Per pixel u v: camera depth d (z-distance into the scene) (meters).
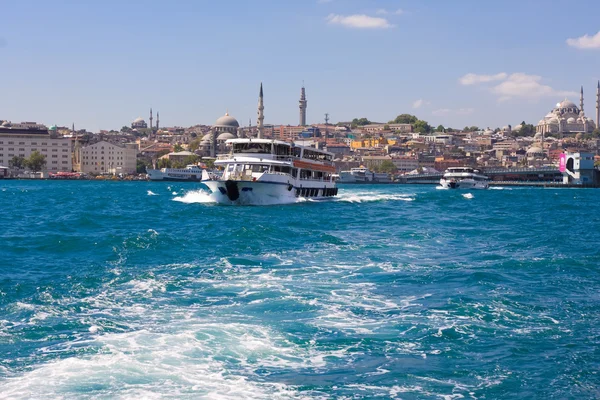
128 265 47.75
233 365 27.00
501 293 39.41
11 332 30.78
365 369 26.92
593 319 34.12
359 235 69.88
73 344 29.16
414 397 24.45
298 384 25.33
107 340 29.64
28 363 26.86
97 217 90.12
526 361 27.98
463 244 63.50
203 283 41.66
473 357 28.39
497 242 65.44
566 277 44.91
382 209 118.25
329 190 144.00
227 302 36.84
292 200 122.50
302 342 29.92
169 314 34.19
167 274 44.44
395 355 28.55
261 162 115.50
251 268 47.09
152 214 96.50
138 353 28.02
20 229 73.25
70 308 35.16
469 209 125.81
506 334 31.47
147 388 24.55
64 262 49.38
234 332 31.08
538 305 36.78
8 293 38.25
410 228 79.50
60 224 79.50
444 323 33.06
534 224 89.56
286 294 38.78
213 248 56.41
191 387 24.75
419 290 40.31
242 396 24.16
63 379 25.19
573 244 63.81
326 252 55.72
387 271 46.69
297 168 125.00
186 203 126.81
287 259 51.41
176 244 57.72
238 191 113.19
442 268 48.00
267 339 30.22
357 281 42.97
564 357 28.44
